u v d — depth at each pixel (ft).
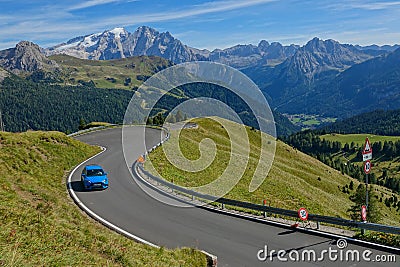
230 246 51.37
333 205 185.57
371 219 157.17
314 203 150.41
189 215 67.56
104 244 44.47
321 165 389.60
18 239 37.32
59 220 49.14
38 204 52.21
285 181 173.06
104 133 231.91
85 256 38.34
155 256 44.39
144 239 54.34
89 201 77.30
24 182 69.67
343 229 57.52
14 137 112.06
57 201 61.36
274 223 61.36
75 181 98.32
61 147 131.75
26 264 32.32
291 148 397.80
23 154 100.53
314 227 59.06
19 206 48.60
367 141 56.44
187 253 46.93
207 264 45.01
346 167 581.94
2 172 74.08
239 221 63.87
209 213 69.15
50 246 38.40
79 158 134.31
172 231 58.13
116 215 66.95
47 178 92.32
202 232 57.67
